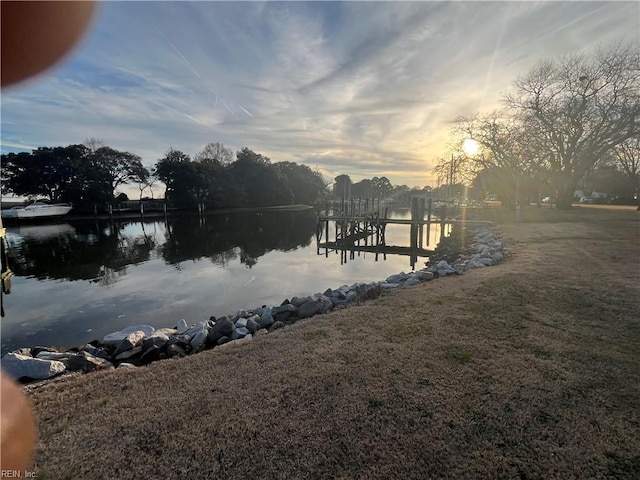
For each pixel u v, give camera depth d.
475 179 29.78
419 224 20.28
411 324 3.84
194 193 39.06
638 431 2.06
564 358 2.97
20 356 3.45
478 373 2.75
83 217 32.25
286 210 45.12
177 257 13.70
